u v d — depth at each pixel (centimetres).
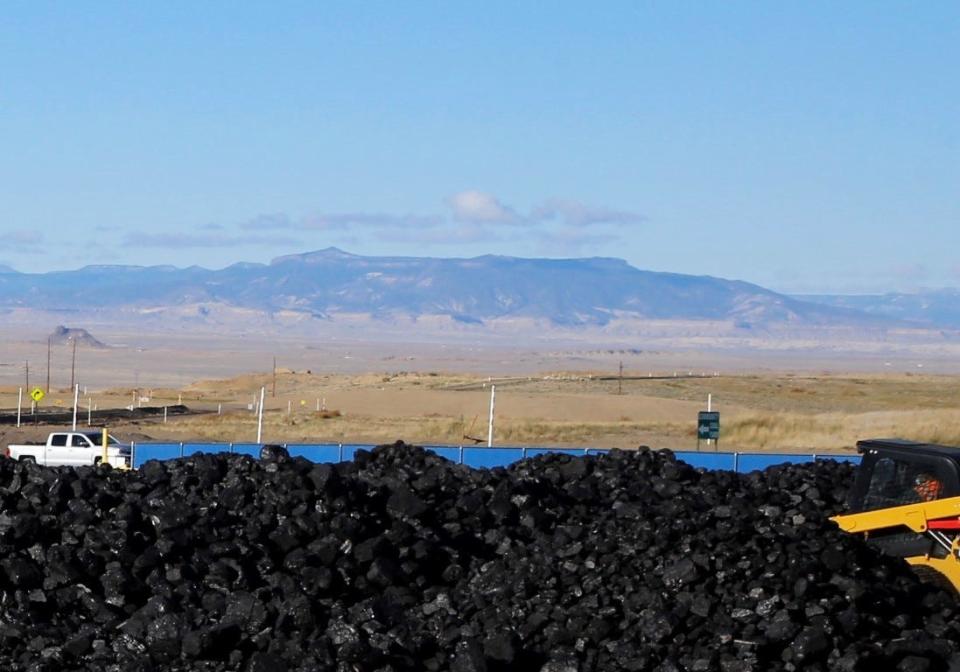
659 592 1861
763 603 1833
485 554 2169
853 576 1966
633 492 2477
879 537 2131
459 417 9344
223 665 1664
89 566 1906
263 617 1747
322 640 1656
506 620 1856
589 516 2319
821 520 2169
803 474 2677
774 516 2206
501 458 4603
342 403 11088
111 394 13938
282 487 2161
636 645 1756
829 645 1756
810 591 1883
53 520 2039
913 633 1841
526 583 1942
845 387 14700
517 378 15725
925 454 2073
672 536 2048
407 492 2209
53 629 1761
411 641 1706
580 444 6781
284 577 1909
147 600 1859
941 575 2033
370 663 1611
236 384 16925
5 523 1970
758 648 1744
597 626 1789
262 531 2044
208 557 1945
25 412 9456
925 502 2041
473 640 1711
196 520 2025
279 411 10356
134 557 1931
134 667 1636
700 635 1784
